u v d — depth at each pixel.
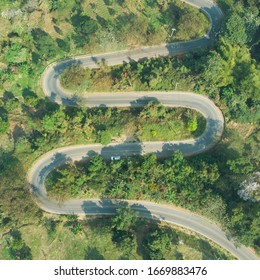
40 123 131.25
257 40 146.62
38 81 139.50
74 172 128.25
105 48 142.38
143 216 127.38
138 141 134.38
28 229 125.00
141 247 122.62
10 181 123.94
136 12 148.12
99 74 140.00
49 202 128.88
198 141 134.25
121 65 142.12
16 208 122.44
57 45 143.62
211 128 134.88
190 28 142.62
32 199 127.88
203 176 125.94
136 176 127.50
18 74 139.62
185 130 134.50
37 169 131.62
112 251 122.12
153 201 128.75
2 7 147.38
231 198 124.94
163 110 133.62
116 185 126.81
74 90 137.62
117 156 132.75
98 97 138.25
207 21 149.00
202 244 124.06
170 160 127.44
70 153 133.12
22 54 139.62
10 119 135.00
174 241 123.88
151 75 135.62
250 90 132.38
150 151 133.62
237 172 123.25
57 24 145.25
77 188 127.69
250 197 120.31
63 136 132.38
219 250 123.38
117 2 148.88
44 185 130.38
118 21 146.25
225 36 140.12
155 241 117.19
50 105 136.88
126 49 143.62
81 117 132.88
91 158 129.25
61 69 141.38
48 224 125.62
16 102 135.75
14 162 129.50
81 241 123.94
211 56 132.88
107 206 128.62
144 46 144.25
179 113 135.50
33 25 144.88
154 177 127.62
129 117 134.50
